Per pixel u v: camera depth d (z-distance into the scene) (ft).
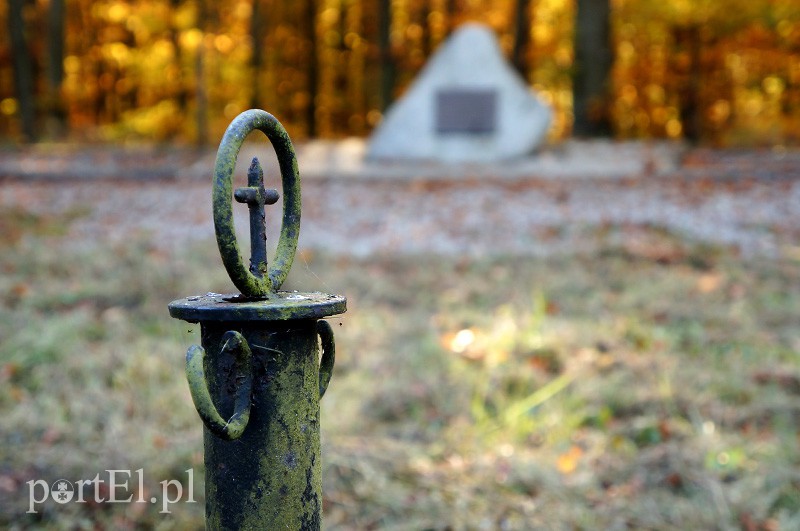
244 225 25.29
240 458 5.06
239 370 4.86
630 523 10.16
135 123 69.00
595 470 11.52
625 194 33.40
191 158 47.26
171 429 11.91
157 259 22.08
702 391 13.84
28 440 11.42
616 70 67.10
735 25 53.01
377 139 45.44
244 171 34.71
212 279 19.84
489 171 41.09
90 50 80.07
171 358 14.56
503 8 75.61
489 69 44.98
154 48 73.51
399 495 10.51
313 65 80.38
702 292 19.66
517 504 10.49
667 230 26.91
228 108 76.69
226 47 74.33
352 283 20.57
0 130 74.38
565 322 17.26
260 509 5.08
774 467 11.30
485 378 14.49
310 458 5.24
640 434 12.58
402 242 26.43
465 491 10.76
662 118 69.41
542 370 14.90
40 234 26.30
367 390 13.99
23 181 37.42
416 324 17.40
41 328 15.69
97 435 11.60
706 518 10.17
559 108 76.59
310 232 27.66
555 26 69.77
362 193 34.86
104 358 14.35
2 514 9.57
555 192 34.12
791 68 62.69
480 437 12.58
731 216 29.04
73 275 20.45
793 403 13.35
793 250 24.61
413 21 80.07
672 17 53.06
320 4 80.28
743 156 44.24
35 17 73.31
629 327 16.84
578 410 13.38
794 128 57.72
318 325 5.36
